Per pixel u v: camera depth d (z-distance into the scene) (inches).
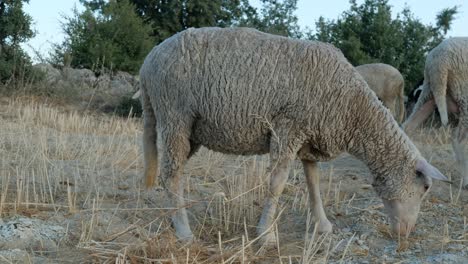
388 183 185.8
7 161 257.1
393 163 184.2
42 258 157.9
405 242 188.4
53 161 272.7
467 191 255.1
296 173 270.4
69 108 639.8
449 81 264.8
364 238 195.2
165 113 188.9
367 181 269.1
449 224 210.8
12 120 464.1
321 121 178.2
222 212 213.8
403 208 185.6
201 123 187.3
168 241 165.2
